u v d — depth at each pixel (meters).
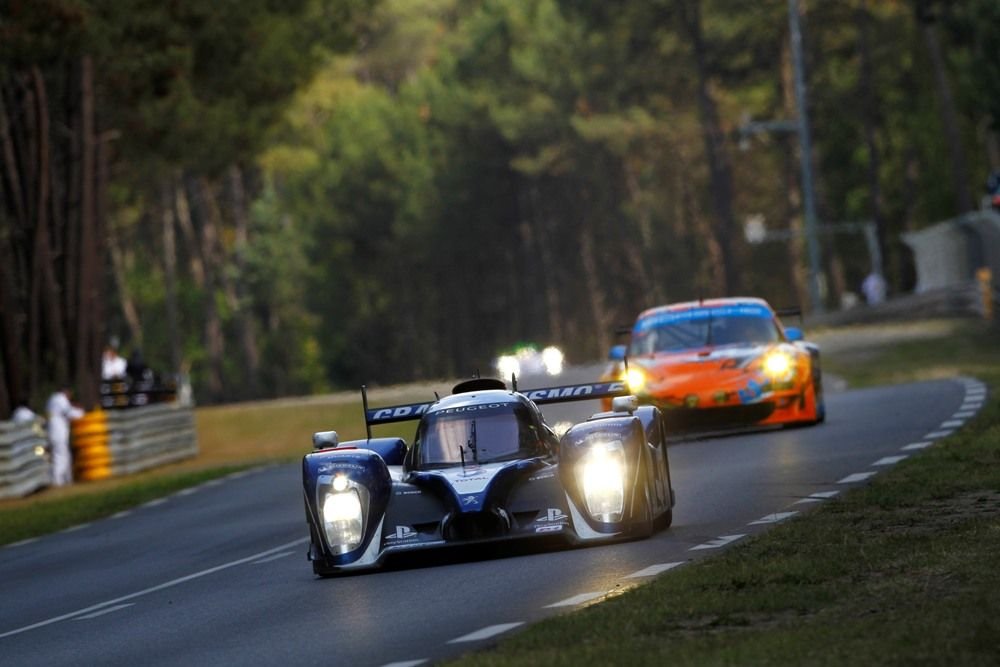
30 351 134.75
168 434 135.50
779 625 31.44
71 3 120.12
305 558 53.62
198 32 142.38
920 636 28.73
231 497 86.31
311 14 167.38
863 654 27.80
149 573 56.34
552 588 39.44
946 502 47.31
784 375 79.00
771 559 39.22
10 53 122.88
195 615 42.81
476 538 45.19
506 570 43.28
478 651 31.89
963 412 80.38
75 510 90.19
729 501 55.00
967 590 32.91
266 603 43.16
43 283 136.25
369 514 46.25
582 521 45.75
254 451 140.38
